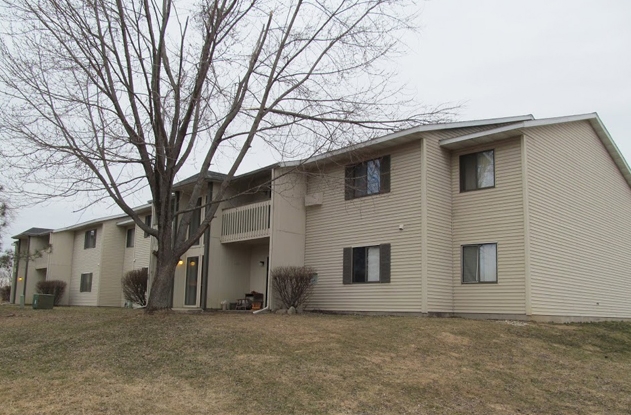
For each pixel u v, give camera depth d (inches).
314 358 387.9
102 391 311.4
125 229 1299.2
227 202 841.5
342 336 455.8
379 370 370.6
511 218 604.4
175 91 520.7
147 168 527.8
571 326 576.4
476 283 620.7
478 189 638.5
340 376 353.4
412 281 623.8
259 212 759.1
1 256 1144.8
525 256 585.0
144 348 405.1
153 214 989.2
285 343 424.5
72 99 607.2
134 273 1070.4
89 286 1302.9
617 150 780.6
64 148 480.4
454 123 634.2
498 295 600.7
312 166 750.5
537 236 602.5
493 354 430.3
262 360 378.0
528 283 578.6
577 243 679.1
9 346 433.4
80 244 1390.3
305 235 765.9
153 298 545.6
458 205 653.3
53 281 1331.2
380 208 675.4
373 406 309.6
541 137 639.1
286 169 741.3
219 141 562.6
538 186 618.5
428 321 540.1
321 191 754.8
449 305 632.4
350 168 718.5
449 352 424.8
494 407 322.0
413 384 348.5
